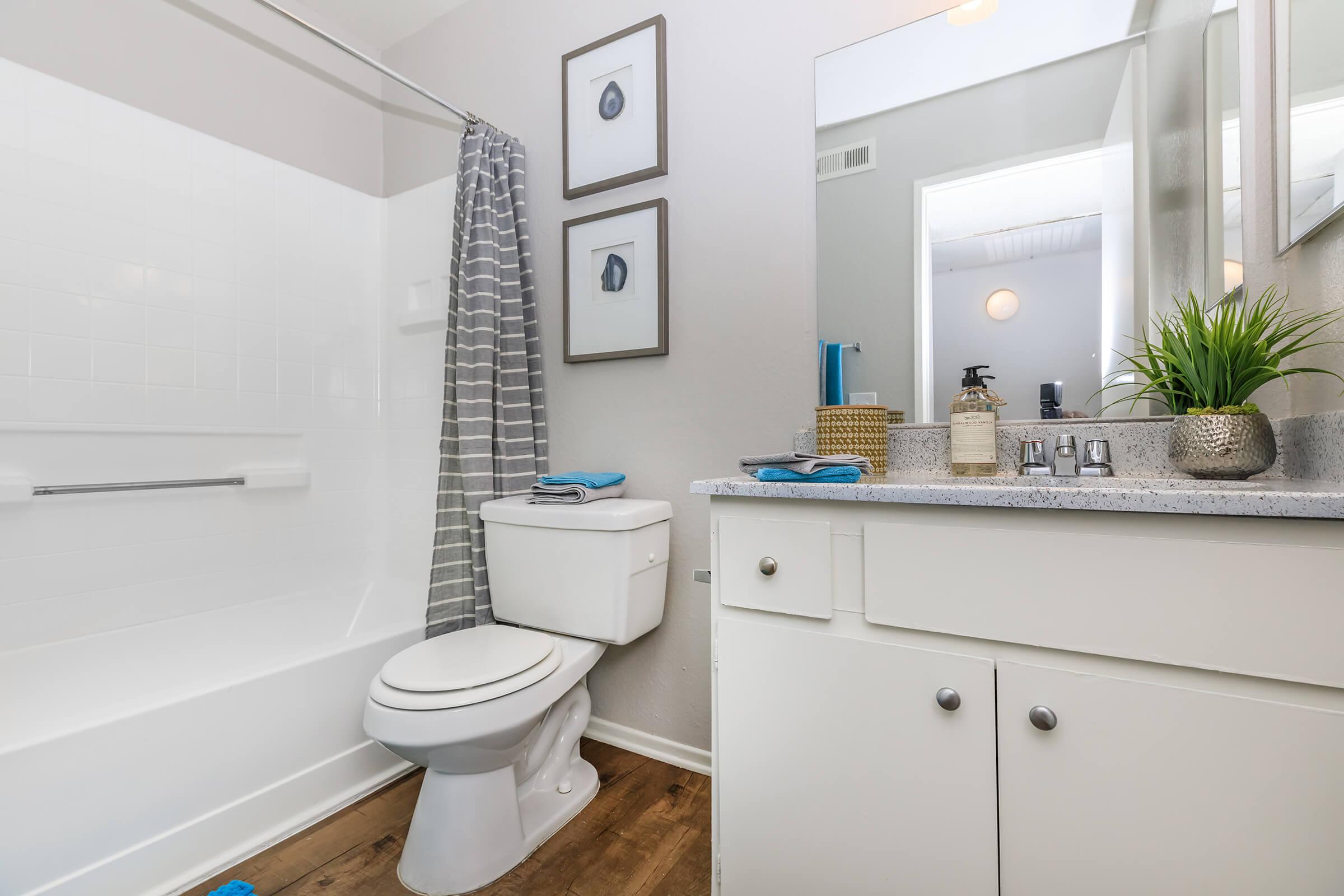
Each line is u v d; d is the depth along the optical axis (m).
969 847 0.84
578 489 1.60
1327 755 0.65
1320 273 1.00
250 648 1.87
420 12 2.21
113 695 1.53
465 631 1.50
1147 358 1.17
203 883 1.24
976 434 1.28
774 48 1.58
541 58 1.98
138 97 1.78
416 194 2.31
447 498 1.77
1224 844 0.70
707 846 1.38
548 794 1.51
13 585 1.52
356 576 2.29
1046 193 1.33
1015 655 0.81
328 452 2.22
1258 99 1.13
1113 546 0.75
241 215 1.99
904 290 1.45
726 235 1.64
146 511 1.75
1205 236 1.19
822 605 0.94
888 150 1.47
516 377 1.85
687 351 1.70
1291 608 0.67
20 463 1.54
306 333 2.17
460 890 1.22
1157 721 0.73
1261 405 1.13
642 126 1.75
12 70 1.54
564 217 1.92
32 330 1.57
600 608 1.51
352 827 1.43
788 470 1.08
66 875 1.09
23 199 1.56
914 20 1.44
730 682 1.03
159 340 1.79
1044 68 1.34
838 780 0.93
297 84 2.17
